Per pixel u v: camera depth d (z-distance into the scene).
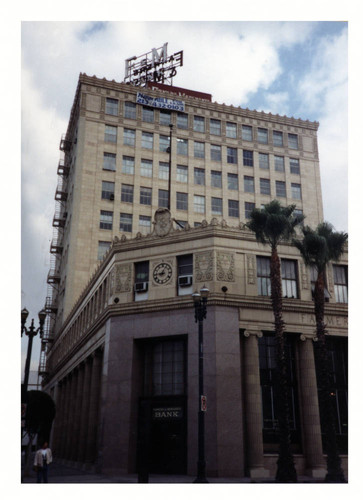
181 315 27.39
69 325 49.59
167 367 27.86
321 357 24.00
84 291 41.50
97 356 33.84
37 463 20.34
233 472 23.84
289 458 21.95
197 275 27.84
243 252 28.50
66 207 66.38
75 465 36.47
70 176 65.31
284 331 27.97
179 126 63.28
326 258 25.08
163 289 28.58
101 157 58.72
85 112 59.78
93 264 54.88
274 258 24.72
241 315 27.25
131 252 30.39
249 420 25.53
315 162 67.56
